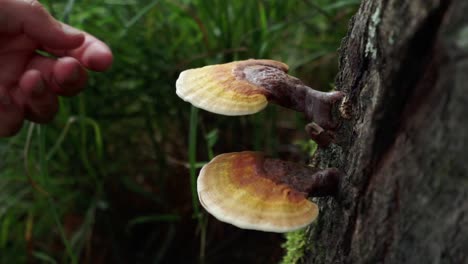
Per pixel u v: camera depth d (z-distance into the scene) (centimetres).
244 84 62
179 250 113
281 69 66
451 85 50
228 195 60
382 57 54
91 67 81
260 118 96
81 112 94
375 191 57
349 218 61
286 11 105
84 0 104
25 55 80
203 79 64
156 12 105
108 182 115
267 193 60
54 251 118
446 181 52
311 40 114
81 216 123
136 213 117
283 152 114
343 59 65
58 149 104
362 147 58
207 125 107
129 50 102
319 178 61
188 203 114
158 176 117
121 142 116
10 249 116
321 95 62
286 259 75
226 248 109
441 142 52
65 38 78
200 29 97
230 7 102
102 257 116
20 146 105
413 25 52
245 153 63
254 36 97
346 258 62
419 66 52
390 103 54
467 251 52
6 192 110
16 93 81
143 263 114
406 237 56
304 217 58
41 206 108
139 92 103
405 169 55
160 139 121
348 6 105
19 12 76
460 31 50
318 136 63
